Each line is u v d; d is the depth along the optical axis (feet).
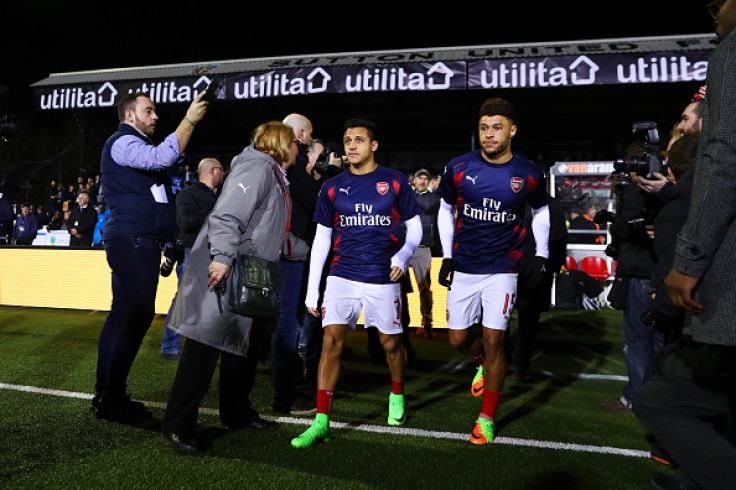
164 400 9.80
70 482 6.03
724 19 4.53
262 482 6.15
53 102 27.66
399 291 8.55
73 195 39.78
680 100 31.76
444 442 7.80
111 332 8.50
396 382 8.74
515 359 12.50
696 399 4.75
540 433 8.38
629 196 9.37
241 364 8.03
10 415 8.60
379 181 8.23
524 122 35.70
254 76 25.41
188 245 13.51
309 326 11.07
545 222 9.43
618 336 18.12
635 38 24.41
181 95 26.30
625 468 6.89
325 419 7.68
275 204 7.56
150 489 5.88
